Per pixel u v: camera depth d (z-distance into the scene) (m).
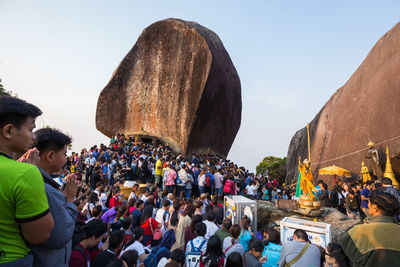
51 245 1.43
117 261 2.76
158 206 9.81
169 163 12.70
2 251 1.22
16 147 1.41
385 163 11.80
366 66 15.79
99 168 11.44
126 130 29.47
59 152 1.80
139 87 29.69
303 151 25.22
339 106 18.14
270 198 16.62
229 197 6.90
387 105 12.55
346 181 12.66
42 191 1.35
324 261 3.46
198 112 24.67
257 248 3.37
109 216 5.47
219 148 29.91
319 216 6.61
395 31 13.62
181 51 27.39
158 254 4.01
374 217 2.03
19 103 1.43
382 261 1.73
